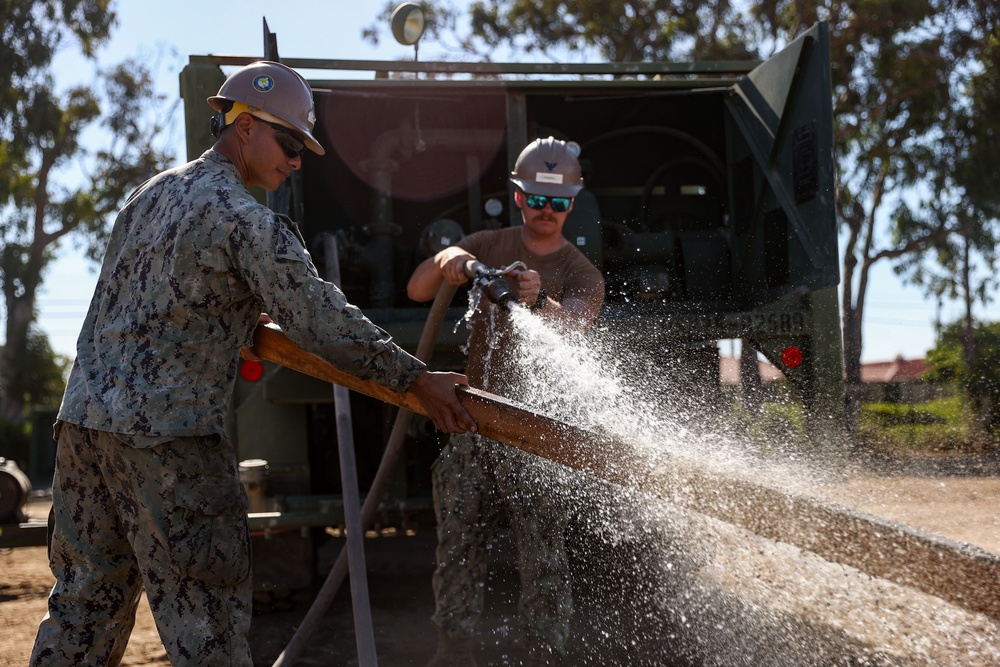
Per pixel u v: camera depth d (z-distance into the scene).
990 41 18.83
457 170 6.24
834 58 19.23
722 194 6.13
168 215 2.16
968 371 12.08
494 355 3.24
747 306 5.60
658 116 6.41
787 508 1.94
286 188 5.08
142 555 2.13
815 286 4.73
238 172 2.29
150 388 2.10
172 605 2.13
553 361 3.18
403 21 5.12
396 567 5.67
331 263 4.20
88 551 2.24
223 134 2.32
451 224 5.34
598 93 5.82
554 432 2.18
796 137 5.10
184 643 2.12
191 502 2.12
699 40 20.39
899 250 20.95
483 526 3.19
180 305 2.12
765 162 5.41
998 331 16.44
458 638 3.16
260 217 2.11
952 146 19.59
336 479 4.79
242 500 2.23
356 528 3.05
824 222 4.78
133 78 27.91
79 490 2.23
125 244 2.21
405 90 5.56
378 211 5.62
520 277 3.05
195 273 2.12
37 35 24.84
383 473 3.46
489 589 4.49
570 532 3.65
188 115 4.66
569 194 3.35
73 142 28.34
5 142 26.55
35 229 29.50
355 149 5.98
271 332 2.42
